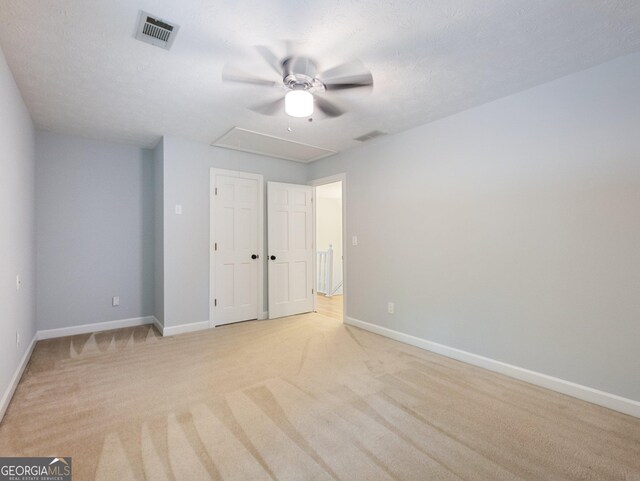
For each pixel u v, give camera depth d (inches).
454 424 76.9
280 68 85.7
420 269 130.4
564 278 92.1
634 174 80.7
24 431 73.4
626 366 81.9
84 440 70.2
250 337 143.3
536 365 97.7
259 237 174.6
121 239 157.9
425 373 105.7
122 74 89.7
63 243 144.3
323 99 98.3
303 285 190.1
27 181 116.9
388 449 67.8
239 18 67.4
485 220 109.7
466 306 115.2
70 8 64.0
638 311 80.3
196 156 154.0
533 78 92.8
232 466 62.5
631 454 66.7
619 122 82.7
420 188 130.0
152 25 69.5
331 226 317.4
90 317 150.6
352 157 161.8
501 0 62.6
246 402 86.7
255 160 173.8
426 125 127.5
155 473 60.4
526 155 99.5
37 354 121.3
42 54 80.0
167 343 134.8
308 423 77.0
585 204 88.3
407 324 135.6
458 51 79.5
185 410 82.7
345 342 136.7
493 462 64.1
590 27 70.7
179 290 149.6
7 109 84.7
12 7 63.3
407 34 72.8
